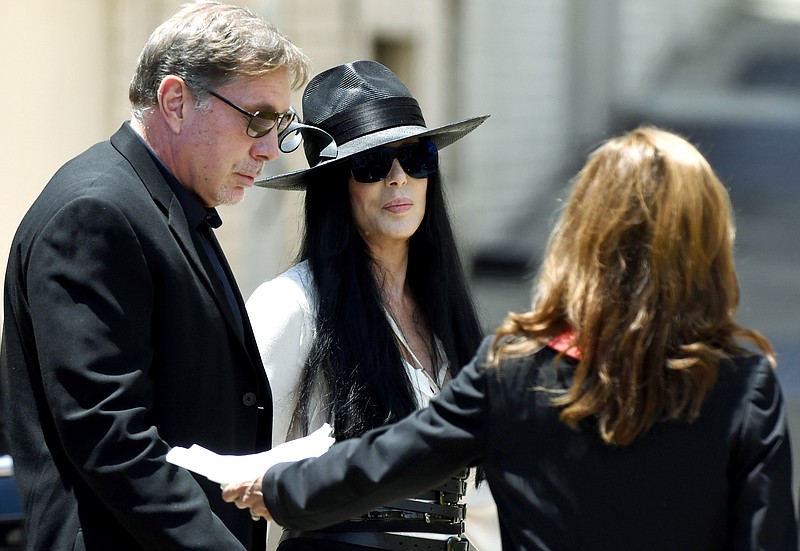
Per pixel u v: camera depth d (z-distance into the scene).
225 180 8.84
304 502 7.62
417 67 38.84
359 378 9.73
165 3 24.73
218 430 8.61
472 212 44.22
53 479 8.26
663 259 6.99
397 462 7.32
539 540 7.01
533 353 7.18
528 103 49.38
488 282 41.00
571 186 7.74
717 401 6.95
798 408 25.58
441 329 10.54
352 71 10.47
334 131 10.32
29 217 8.38
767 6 67.31
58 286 7.95
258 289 10.09
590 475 6.95
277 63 8.78
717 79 57.69
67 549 8.16
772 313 34.34
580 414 6.92
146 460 7.92
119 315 8.03
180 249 8.48
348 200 10.30
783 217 43.94
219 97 8.63
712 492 6.87
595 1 53.03
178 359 8.41
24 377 8.41
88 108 23.67
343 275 10.03
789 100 54.72
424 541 9.27
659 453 6.89
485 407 7.24
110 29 23.89
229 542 8.13
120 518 7.96
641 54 57.12
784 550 6.76
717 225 7.14
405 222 10.21
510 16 47.53
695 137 50.38
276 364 9.73
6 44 21.81
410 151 10.23
